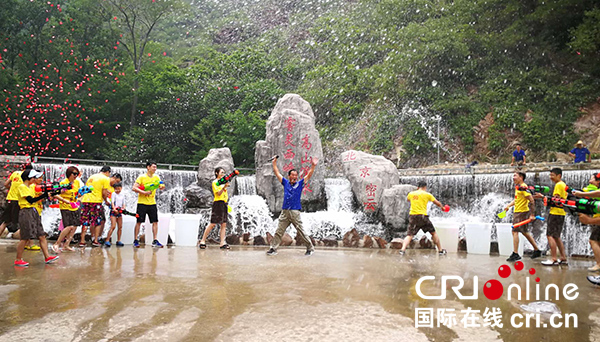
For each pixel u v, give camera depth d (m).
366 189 11.98
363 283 4.98
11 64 26.44
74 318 3.43
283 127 12.63
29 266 5.84
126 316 3.50
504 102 22.38
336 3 34.28
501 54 23.83
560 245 7.09
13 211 7.72
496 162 21.48
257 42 35.66
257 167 12.73
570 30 21.52
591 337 3.24
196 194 11.79
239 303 3.94
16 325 3.24
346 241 9.57
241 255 7.38
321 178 12.72
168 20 41.88
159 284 4.70
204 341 2.95
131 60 30.53
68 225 7.36
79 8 28.67
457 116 23.56
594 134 20.09
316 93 26.20
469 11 24.34
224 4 44.41
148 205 8.48
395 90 25.06
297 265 6.25
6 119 21.53
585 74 21.83
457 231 9.11
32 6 26.56
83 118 24.69
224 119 24.00
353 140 25.42
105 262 6.24
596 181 6.42
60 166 12.74
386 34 26.95
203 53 35.84
